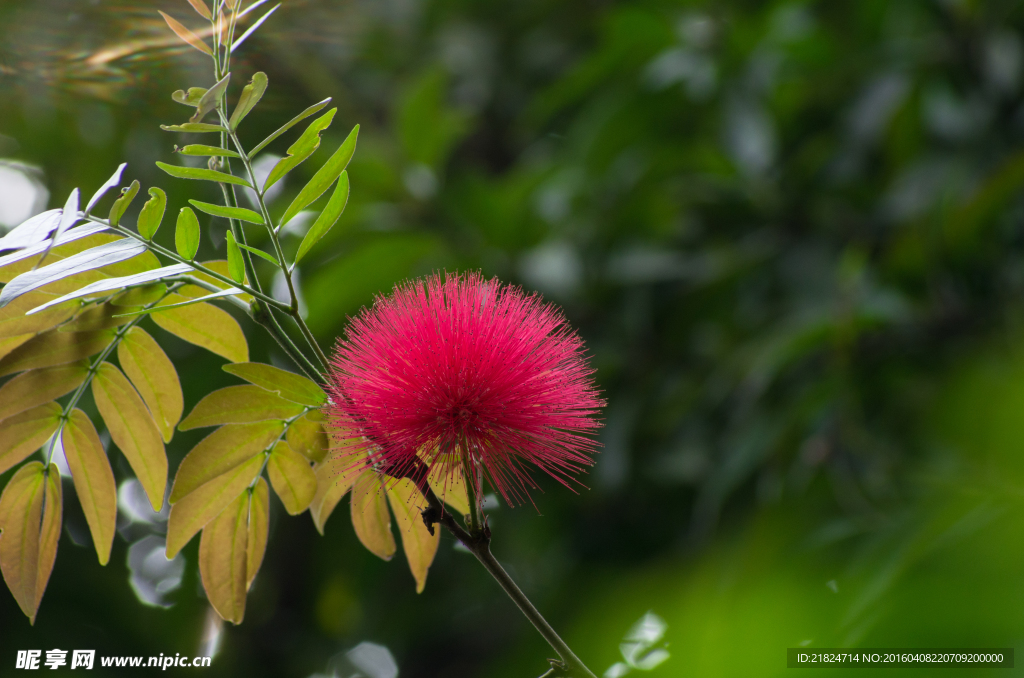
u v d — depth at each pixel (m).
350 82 4.61
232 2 1.51
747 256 3.60
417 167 4.02
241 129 3.42
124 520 4.07
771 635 1.87
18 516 1.60
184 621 3.93
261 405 1.52
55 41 2.13
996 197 2.90
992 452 1.95
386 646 4.42
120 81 2.22
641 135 3.86
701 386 3.53
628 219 3.78
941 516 1.85
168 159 3.76
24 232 1.43
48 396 1.57
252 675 4.26
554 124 4.81
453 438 1.43
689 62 3.72
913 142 3.59
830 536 2.66
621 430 3.54
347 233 3.78
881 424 3.19
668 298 3.73
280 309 1.50
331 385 1.46
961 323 3.25
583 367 1.55
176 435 3.70
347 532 4.06
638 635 2.89
